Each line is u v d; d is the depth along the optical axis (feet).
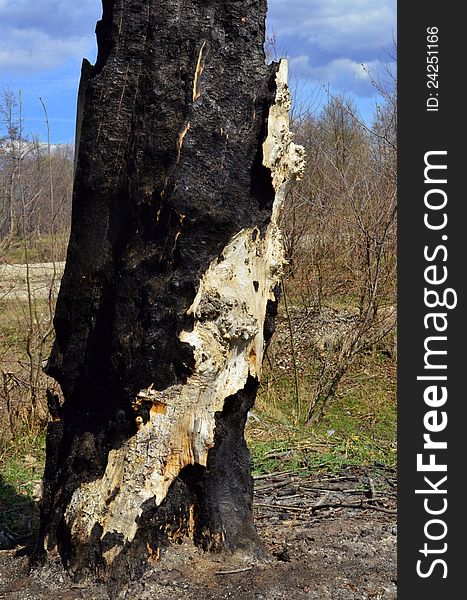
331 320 25.46
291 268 24.64
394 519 12.09
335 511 12.58
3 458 16.28
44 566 8.75
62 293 8.98
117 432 8.49
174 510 8.75
